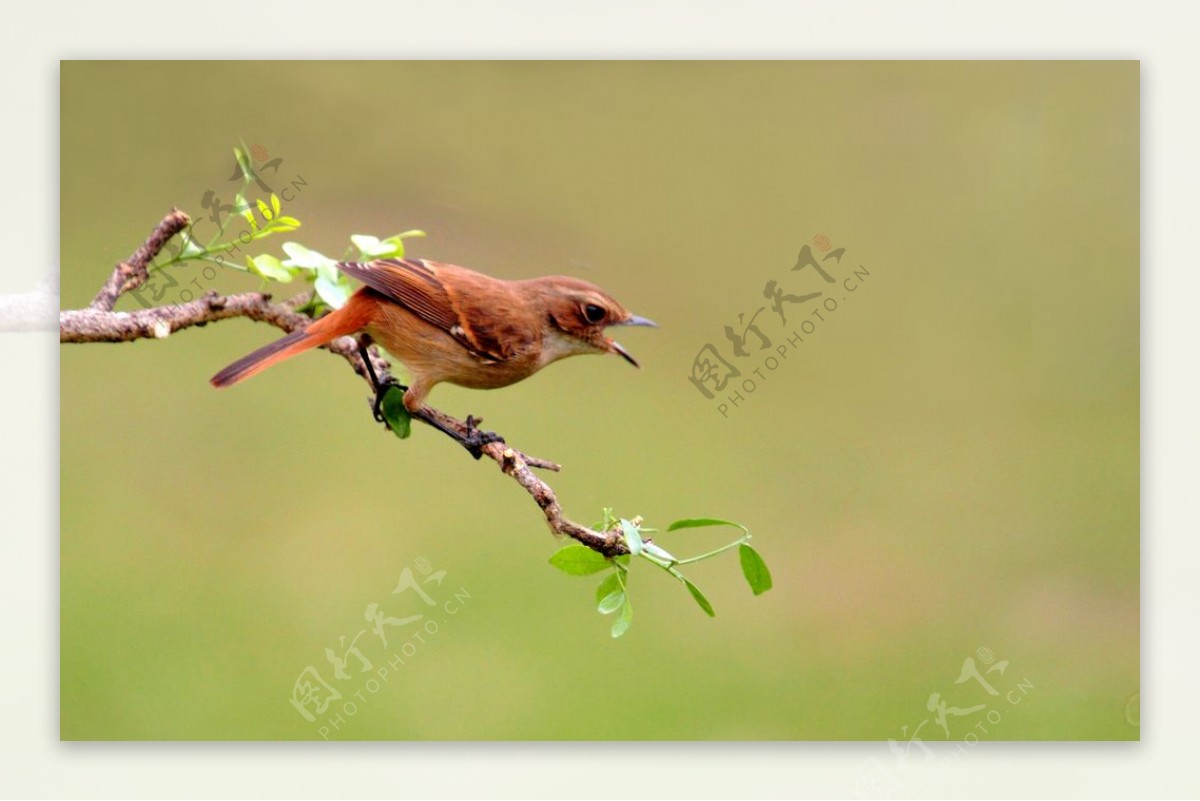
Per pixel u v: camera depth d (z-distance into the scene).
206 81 11.48
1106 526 12.63
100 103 11.43
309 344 6.73
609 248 12.38
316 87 11.77
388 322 6.84
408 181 11.95
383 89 11.88
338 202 11.77
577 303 7.45
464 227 12.09
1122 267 13.05
